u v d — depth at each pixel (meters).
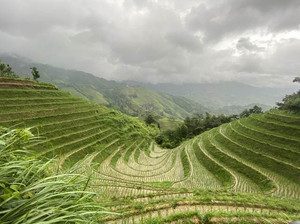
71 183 2.41
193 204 10.59
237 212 8.08
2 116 29.97
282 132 37.22
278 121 43.22
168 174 31.80
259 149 33.09
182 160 40.53
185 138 80.38
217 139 46.38
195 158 39.09
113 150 39.72
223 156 34.28
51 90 49.88
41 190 2.15
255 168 27.48
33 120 32.62
